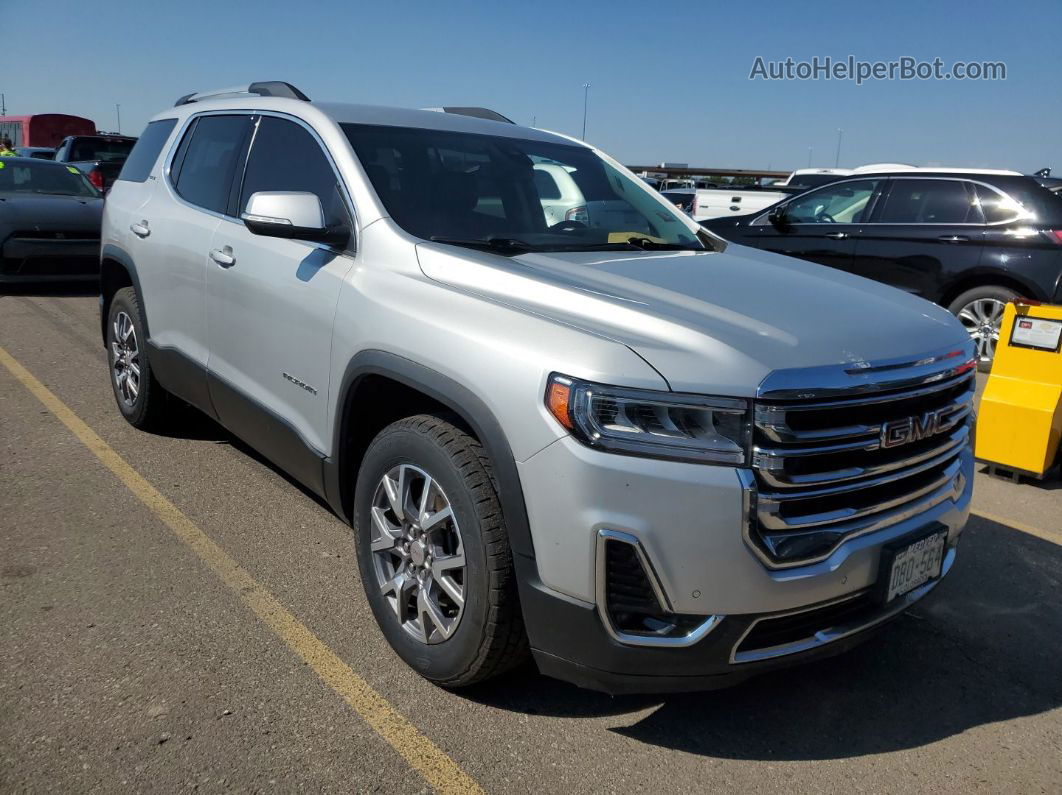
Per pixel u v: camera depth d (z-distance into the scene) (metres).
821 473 2.39
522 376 2.42
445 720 2.70
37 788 2.30
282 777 2.40
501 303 2.68
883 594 2.56
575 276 2.89
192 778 2.37
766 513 2.30
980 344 7.85
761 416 2.29
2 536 3.70
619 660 2.36
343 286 3.14
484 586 2.54
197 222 4.15
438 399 2.64
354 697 2.77
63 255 9.25
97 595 3.28
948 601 3.72
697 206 16.67
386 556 3.00
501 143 3.94
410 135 3.66
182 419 5.11
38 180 10.33
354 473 3.28
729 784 2.51
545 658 2.49
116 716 2.60
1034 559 4.18
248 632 3.09
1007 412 5.19
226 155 4.18
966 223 7.90
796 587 2.36
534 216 3.61
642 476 2.26
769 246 9.09
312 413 3.33
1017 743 2.79
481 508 2.54
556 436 2.33
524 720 2.73
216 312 3.95
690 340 2.40
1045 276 7.46
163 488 4.31
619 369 2.31
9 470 4.43
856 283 3.32
